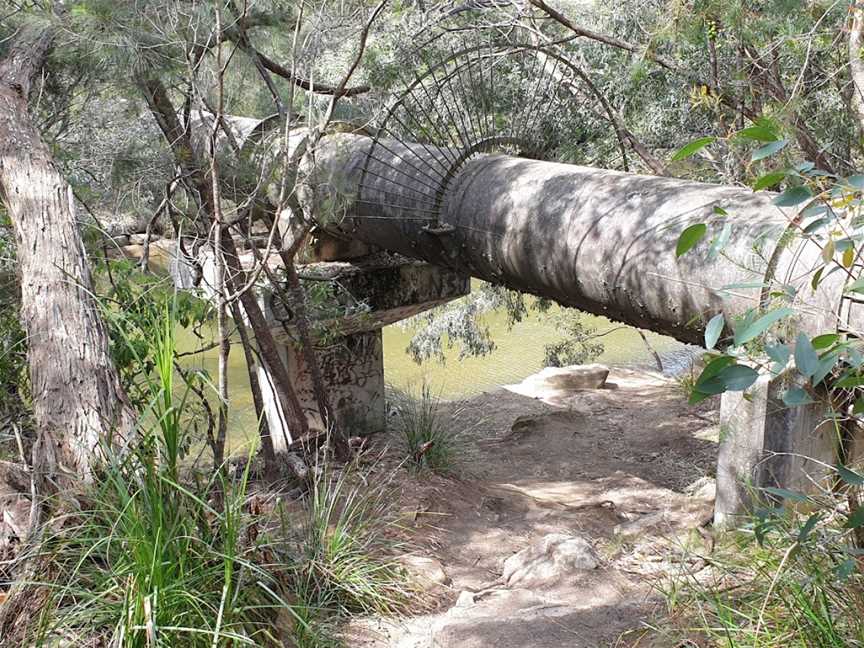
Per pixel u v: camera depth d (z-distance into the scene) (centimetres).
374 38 775
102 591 251
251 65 596
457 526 560
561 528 566
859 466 299
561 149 788
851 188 209
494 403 949
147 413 277
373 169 643
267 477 607
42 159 395
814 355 192
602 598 412
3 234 489
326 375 802
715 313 434
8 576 274
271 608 306
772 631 262
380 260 783
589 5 982
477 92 823
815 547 263
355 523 501
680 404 893
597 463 742
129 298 472
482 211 568
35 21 504
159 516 258
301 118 654
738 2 624
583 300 523
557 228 518
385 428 840
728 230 225
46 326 315
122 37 490
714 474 668
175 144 568
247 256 736
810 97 737
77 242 353
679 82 856
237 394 961
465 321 1166
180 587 255
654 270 461
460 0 896
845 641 243
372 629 377
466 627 362
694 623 297
